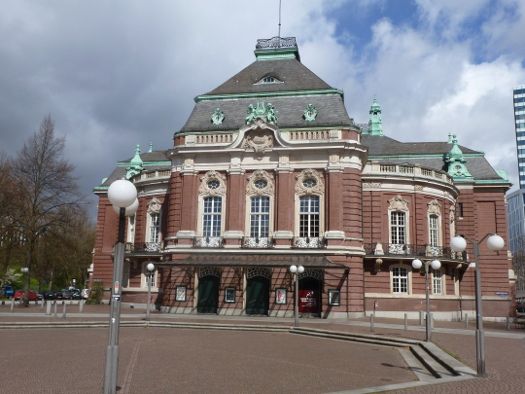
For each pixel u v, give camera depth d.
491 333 28.20
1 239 45.19
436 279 42.00
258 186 39.47
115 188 11.45
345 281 36.62
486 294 46.09
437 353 18.45
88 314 36.19
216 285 38.59
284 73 44.44
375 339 24.03
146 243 46.34
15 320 30.72
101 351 19.86
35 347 20.91
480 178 49.12
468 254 46.50
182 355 19.16
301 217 38.56
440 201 44.00
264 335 27.20
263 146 39.28
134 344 22.14
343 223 37.47
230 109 42.12
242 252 37.91
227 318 34.84
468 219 47.41
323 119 39.50
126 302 46.62
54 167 45.09
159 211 46.69
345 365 17.45
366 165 42.56
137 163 55.09
